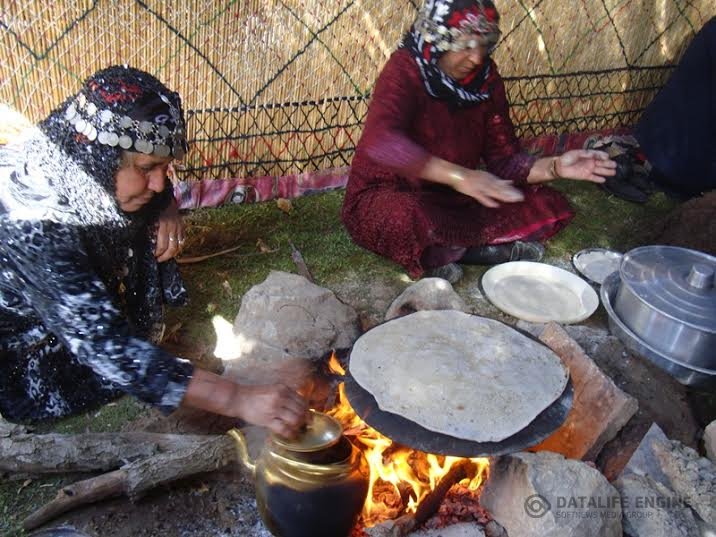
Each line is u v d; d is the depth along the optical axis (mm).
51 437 1950
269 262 3098
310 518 1558
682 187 4078
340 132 3662
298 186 3668
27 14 2693
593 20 4039
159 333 2332
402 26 3498
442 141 2820
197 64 3113
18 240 1685
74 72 2869
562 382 1840
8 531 1826
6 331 2025
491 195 2365
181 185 3357
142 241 2156
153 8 2893
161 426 2158
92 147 1697
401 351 1909
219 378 1692
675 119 3959
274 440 1618
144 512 1891
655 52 4398
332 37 3354
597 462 2080
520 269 3074
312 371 2234
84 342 1717
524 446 1636
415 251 2877
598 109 4441
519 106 4141
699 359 2383
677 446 2029
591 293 2924
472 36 2477
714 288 2484
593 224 3756
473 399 1738
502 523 1806
